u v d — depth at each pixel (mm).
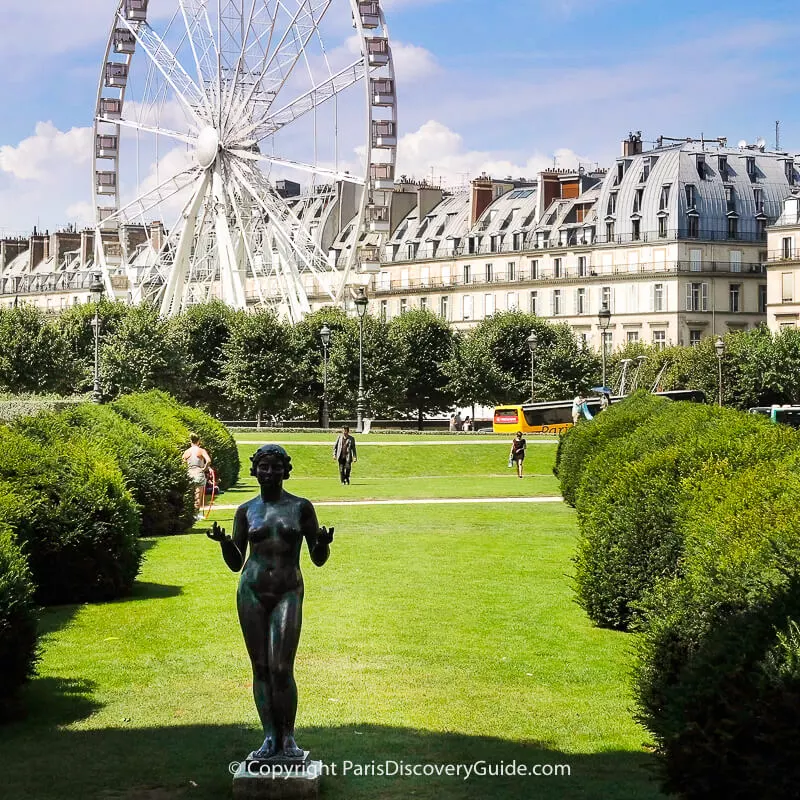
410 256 152250
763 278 132875
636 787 11141
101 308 102625
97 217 100375
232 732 12930
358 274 86125
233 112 86875
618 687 14617
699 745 9398
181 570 23625
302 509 11047
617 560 17516
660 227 130375
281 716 10906
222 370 99188
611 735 12789
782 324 126875
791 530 10922
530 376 112062
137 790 11188
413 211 157750
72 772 11672
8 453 20078
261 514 10992
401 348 106375
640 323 131625
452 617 18547
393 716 13484
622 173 135125
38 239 196375
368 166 81812
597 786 11164
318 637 17141
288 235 88500
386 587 21188
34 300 188625
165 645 16828
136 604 19828
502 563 24062
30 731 13000
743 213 132375
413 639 17062
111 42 94562
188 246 91500
